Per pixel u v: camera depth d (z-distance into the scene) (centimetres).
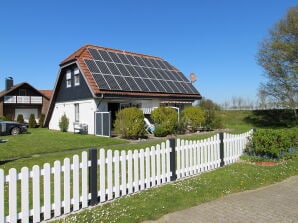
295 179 789
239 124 3553
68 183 553
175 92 2623
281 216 524
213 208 565
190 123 2281
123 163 650
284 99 3022
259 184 734
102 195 608
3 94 4303
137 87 2377
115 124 1911
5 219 478
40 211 518
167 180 757
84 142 1644
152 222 500
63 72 2705
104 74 2322
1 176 473
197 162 852
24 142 1666
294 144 1175
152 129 2077
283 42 2897
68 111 2648
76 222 493
